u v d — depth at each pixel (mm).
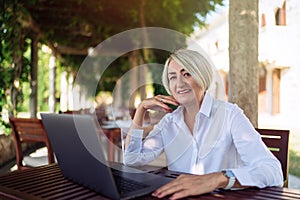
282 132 1787
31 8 5332
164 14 5809
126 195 1023
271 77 9961
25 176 1288
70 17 5922
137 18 5953
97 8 5594
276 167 1231
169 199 1021
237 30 2711
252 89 2709
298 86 9023
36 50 6332
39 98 12484
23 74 5277
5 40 4461
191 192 1052
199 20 6121
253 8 2693
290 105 9305
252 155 1336
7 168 4059
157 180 1210
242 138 1395
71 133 1010
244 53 2697
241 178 1116
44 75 12453
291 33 9109
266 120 9805
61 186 1146
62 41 7090
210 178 1112
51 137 1166
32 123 2730
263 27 9602
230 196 1056
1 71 4426
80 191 1087
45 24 6059
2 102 4418
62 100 8703
